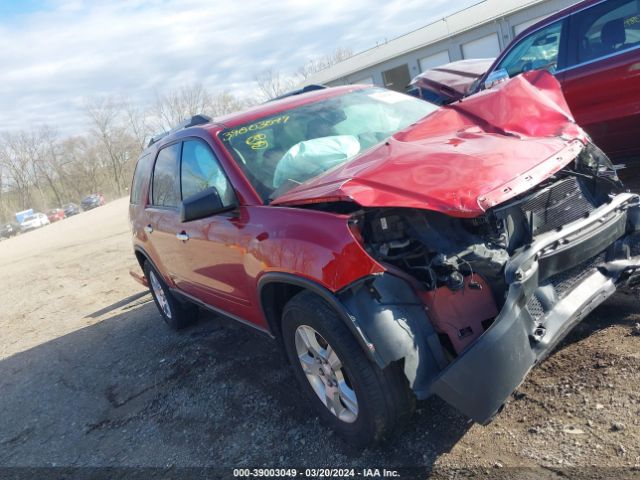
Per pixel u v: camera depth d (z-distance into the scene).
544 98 3.42
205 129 4.10
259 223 3.20
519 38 5.89
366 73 31.09
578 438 2.54
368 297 2.56
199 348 5.13
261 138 3.83
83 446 4.04
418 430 2.95
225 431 3.59
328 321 2.71
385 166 2.88
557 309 2.73
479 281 2.60
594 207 3.13
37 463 3.99
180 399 4.24
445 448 2.77
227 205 3.42
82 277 11.52
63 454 4.01
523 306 2.51
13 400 5.39
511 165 2.76
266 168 3.59
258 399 3.84
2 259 22.05
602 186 3.24
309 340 3.00
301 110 4.14
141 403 4.41
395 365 2.66
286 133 3.89
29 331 8.07
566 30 5.33
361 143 3.83
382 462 2.82
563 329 2.70
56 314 8.73
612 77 4.91
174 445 3.63
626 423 2.53
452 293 2.60
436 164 2.80
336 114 4.13
